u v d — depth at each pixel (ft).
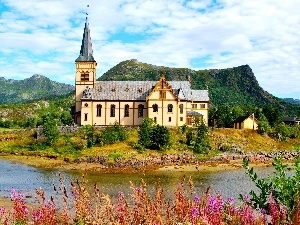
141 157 270.67
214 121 408.05
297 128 386.52
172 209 34.19
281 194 33.30
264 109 444.55
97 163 263.29
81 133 320.09
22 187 178.19
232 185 190.39
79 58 364.79
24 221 39.22
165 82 347.36
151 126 305.94
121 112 354.74
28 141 316.19
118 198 35.14
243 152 305.53
